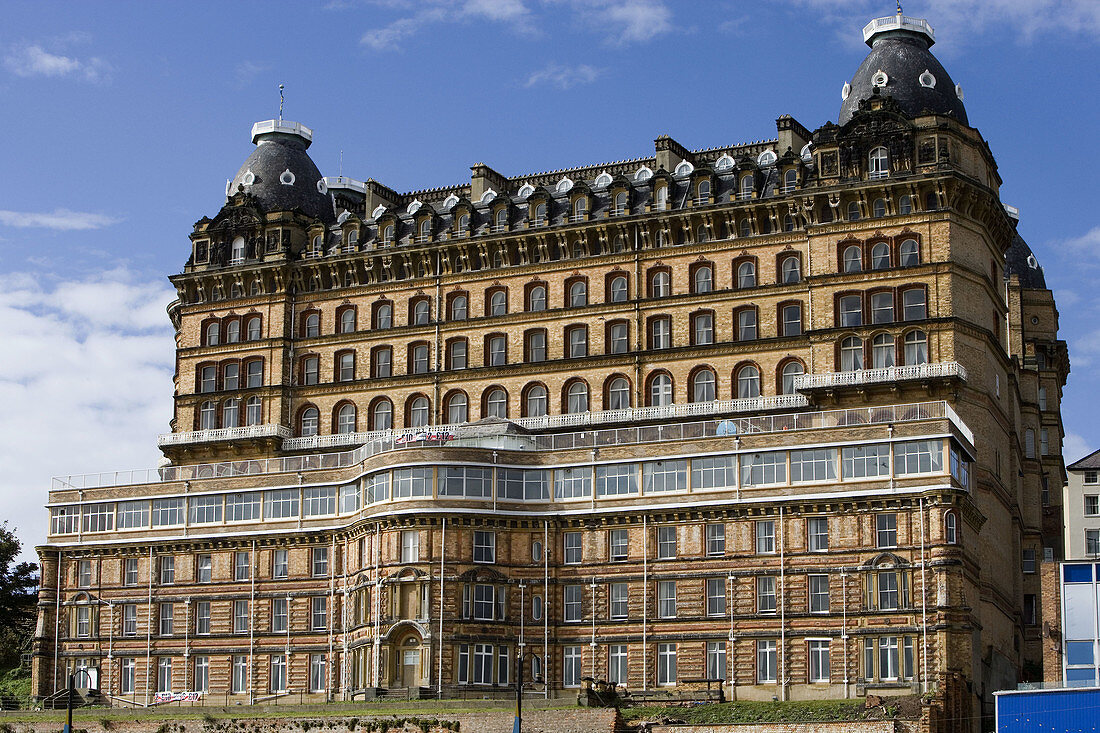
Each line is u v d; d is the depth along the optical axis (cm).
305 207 15262
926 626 10756
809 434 11412
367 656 11756
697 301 13412
